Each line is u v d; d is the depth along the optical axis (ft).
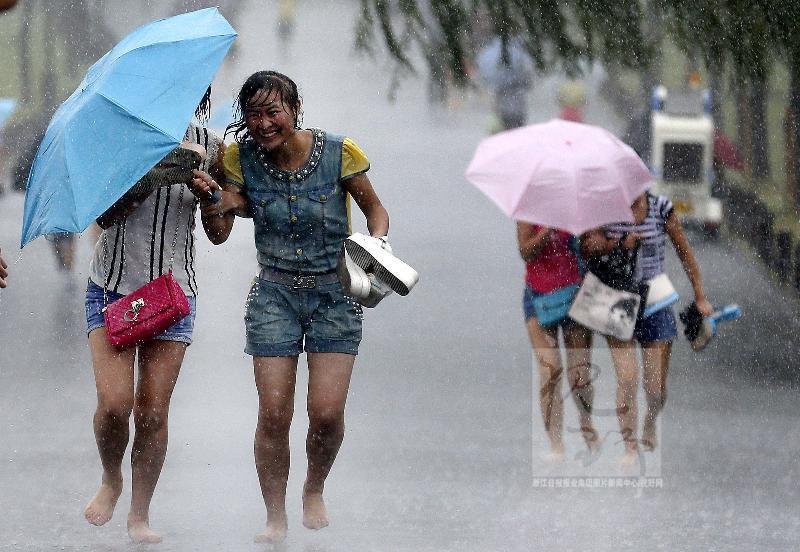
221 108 87.66
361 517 63.67
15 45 158.30
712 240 131.23
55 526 61.67
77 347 100.58
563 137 76.89
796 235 123.75
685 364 98.37
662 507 65.77
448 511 64.59
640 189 75.97
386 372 95.71
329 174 59.52
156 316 58.39
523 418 83.92
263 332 59.82
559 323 74.90
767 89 116.78
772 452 77.05
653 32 110.63
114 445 59.93
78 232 55.52
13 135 136.26
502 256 132.16
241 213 60.03
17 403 85.61
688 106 137.08
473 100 171.94
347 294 58.44
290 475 71.77
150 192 57.72
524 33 112.47
